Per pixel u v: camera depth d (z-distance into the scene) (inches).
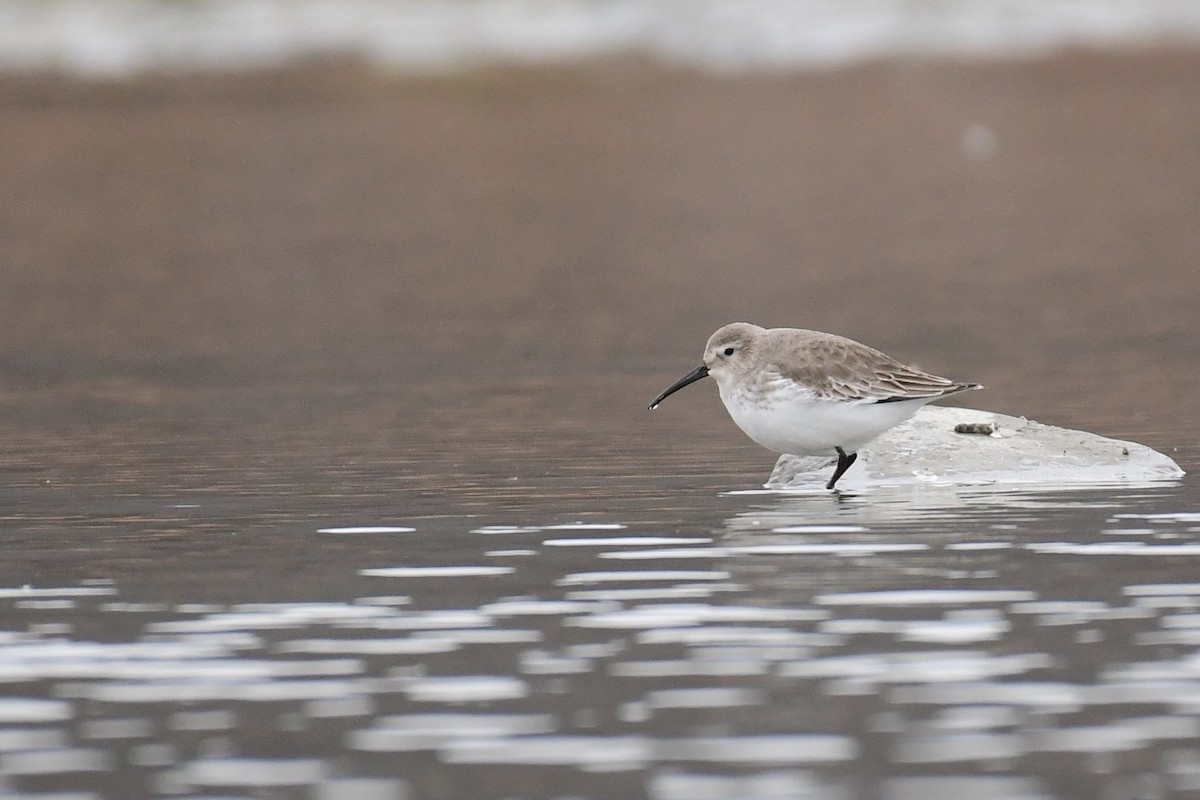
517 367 882.1
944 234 1424.7
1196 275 1195.3
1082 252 1320.1
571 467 609.0
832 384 536.4
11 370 898.7
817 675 352.5
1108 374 821.9
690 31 2603.3
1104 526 486.0
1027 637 376.5
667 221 1521.9
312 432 696.4
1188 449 621.0
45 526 513.7
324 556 467.2
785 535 484.1
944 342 939.3
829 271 1247.5
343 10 2647.6
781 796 292.7
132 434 699.4
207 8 2623.0
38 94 2226.9
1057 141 1948.8
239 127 2063.2
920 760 307.0
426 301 1139.9
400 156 1895.9
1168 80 2309.3
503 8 2684.5
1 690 351.6
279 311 1107.3
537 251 1368.1
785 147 1948.8
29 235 1462.8
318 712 336.2
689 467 606.2
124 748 319.0
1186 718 324.8
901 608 402.0
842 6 2726.4
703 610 404.2
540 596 419.5
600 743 317.7
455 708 337.4
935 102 2210.9
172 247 1401.3
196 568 454.9
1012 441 583.2
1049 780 297.4
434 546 477.4
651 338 978.1
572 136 2021.4
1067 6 2736.2
